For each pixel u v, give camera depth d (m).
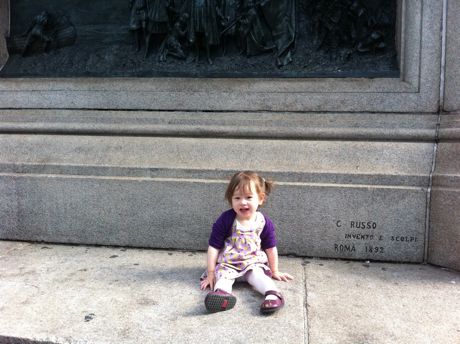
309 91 4.02
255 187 3.07
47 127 4.38
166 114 4.24
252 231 3.13
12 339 2.48
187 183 3.93
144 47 4.45
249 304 2.86
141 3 4.34
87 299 2.94
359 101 3.93
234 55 4.29
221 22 4.23
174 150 4.10
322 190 3.74
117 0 4.49
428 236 3.65
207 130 4.10
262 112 4.11
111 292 3.05
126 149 4.18
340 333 2.50
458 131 3.57
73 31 4.60
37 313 2.74
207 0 4.22
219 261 3.19
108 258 3.79
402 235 3.68
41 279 3.29
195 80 4.22
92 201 4.11
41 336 2.46
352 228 3.75
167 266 3.59
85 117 4.36
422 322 2.64
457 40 3.66
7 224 4.29
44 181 4.16
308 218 3.79
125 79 4.36
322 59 4.11
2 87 4.59
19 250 4.02
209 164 3.97
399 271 3.50
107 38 4.52
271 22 4.17
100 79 4.39
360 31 4.06
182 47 4.35
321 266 3.62
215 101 4.18
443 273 3.46
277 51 4.16
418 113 3.85
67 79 4.46
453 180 3.49
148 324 2.60
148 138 4.22
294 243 3.83
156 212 4.01
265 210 3.83
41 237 4.23
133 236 4.08
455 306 2.85
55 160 4.23
